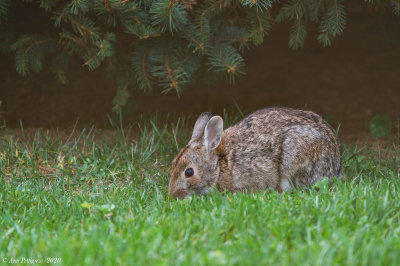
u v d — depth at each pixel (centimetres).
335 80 1952
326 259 572
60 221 765
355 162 1169
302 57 2167
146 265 578
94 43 1102
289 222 682
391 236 646
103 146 1221
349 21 2291
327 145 1005
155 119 1395
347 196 775
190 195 955
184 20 1052
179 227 695
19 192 918
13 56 1395
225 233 681
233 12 1226
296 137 990
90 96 1744
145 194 938
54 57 1270
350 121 1623
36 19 1270
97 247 623
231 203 791
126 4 1043
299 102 1770
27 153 1146
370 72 2008
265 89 1889
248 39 1123
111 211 793
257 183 995
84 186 1011
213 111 1677
